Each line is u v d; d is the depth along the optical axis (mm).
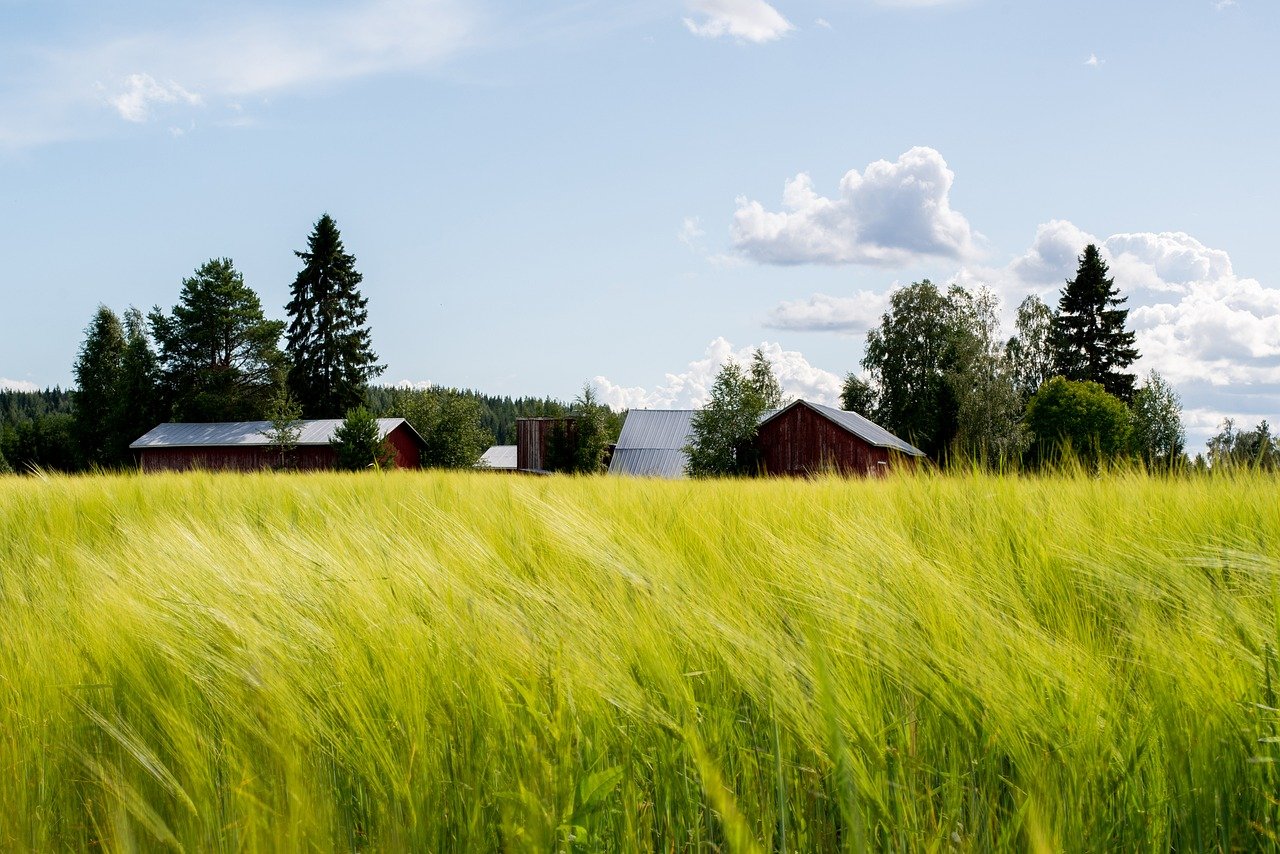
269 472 11578
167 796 1782
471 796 1716
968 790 1769
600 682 1899
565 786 1641
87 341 71000
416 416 56969
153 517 5715
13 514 6168
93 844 1751
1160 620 2320
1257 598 2371
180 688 2125
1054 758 1669
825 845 1695
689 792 1759
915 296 59719
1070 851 1527
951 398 48781
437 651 2029
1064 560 2885
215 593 2553
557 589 2496
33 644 2297
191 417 62375
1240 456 5125
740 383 40344
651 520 3992
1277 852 1545
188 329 63594
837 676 1850
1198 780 1657
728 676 2104
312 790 1709
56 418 77188
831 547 2961
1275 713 1680
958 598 2195
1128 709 1860
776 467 40188
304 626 2223
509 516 4086
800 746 1833
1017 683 1804
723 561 2971
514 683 1813
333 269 64375
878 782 1660
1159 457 5301
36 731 1960
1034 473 5070
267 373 64875
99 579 3033
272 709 1889
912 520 3848
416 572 2650
